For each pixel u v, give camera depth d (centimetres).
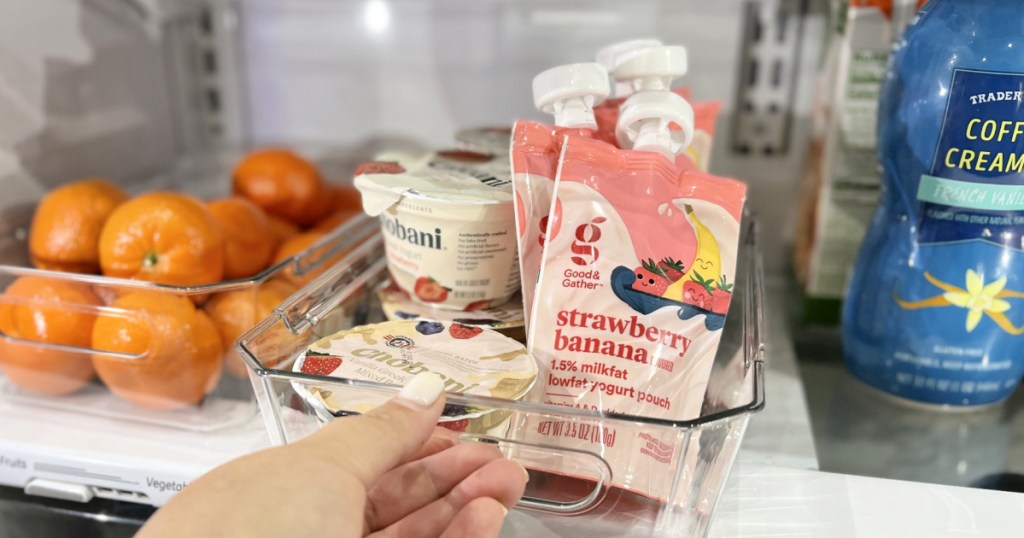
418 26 88
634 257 45
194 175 93
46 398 57
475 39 88
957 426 60
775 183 86
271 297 57
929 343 57
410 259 52
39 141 71
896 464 56
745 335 47
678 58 50
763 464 52
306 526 33
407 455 39
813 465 52
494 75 88
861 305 61
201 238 57
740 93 84
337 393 41
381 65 90
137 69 86
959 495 49
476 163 57
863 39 64
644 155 46
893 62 56
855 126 67
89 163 79
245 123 94
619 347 45
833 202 70
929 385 59
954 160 52
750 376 43
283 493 34
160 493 50
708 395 53
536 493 44
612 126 55
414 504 42
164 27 90
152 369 52
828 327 75
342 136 93
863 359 62
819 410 62
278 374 40
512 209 49
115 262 56
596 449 43
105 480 51
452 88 90
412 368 43
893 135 56
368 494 41
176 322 51
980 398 59
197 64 92
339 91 92
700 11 82
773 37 81
